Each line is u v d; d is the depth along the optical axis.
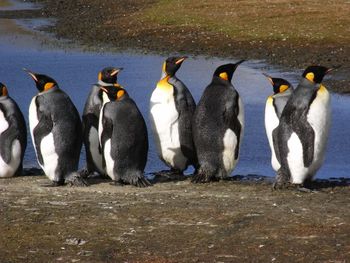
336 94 27.53
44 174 18.27
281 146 15.78
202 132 17.08
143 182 16.52
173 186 16.56
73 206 14.05
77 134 16.69
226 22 44.06
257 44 38.53
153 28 44.81
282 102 17.00
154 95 18.06
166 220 13.12
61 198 14.84
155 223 12.98
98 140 17.75
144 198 14.87
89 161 17.98
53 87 16.81
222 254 11.55
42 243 12.12
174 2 52.88
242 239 12.13
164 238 12.26
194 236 12.31
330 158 20.16
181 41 40.78
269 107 17.14
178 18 46.53
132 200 14.65
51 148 16.41
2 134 17.52
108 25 47.75
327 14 44.44
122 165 16.52
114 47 40.59
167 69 18.11
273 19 43.91
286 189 15.77
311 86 15.59
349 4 47.50
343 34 39.28
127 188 16.27
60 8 58.28
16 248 11.94
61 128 16.47
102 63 35.50
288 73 31.69
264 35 40.06
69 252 11.76
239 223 12.89
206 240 12.12
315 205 14.14
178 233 12.47
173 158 18.23
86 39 43.69
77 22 50.69
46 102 16.59
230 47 38.50
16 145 17.58
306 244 11.84
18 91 28.84
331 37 38.69
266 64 34.03
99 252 11.73
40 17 54.31
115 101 16.69
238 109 17.11
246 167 19.56
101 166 17.92
